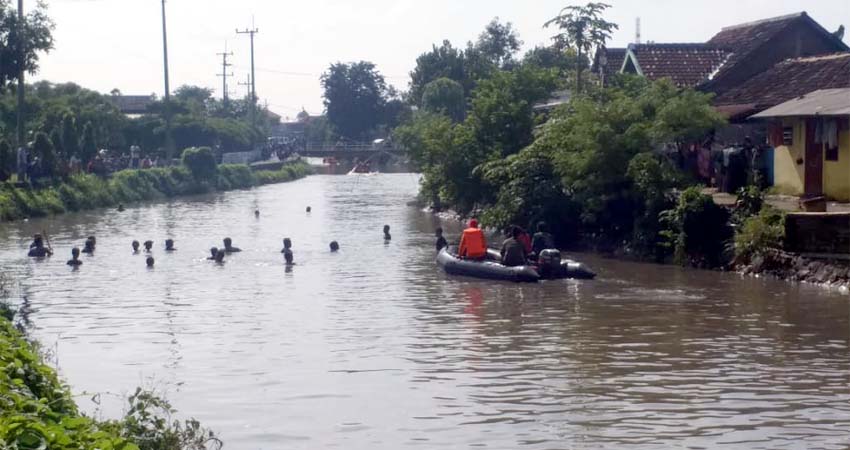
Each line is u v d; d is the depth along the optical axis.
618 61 57.66
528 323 25.42
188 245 44.91
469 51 125.62
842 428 16.47
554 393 18.75
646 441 15.90
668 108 37.41
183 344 23.30
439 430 16.59
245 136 120.81
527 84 50.47
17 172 64.25
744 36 53.66
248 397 18.66
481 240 35.09
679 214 35.00
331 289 31.56
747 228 32.78
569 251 40.06
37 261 39.28
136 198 75.31
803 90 43.16
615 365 20.89
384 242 45.78
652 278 32.47
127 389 19.27
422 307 28.02
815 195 36.22
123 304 28.98
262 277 34.50
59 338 24.14
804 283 30.48
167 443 14.27
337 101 164.38
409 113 130.00
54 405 13.33
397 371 20.55
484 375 20.16
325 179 115.50
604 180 38.19
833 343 22.62
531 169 42.19
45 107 83.69
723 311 26.53
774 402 18.02
